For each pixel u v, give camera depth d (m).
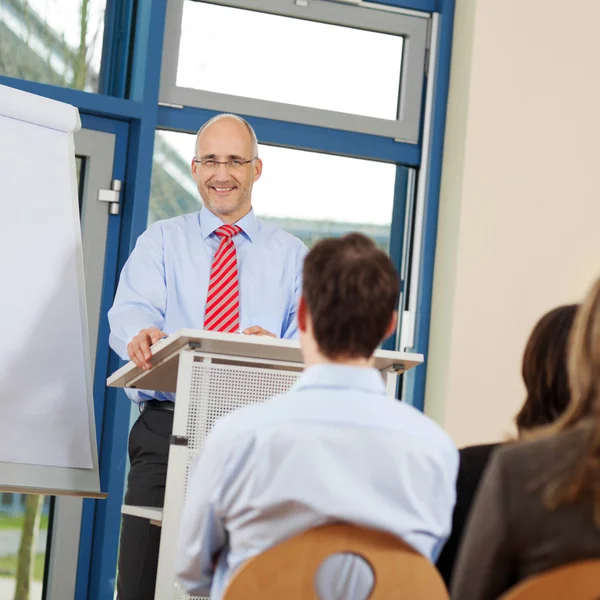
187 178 3.87
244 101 3.93
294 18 4.05
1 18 3.65
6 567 3.52
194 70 3.90
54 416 2.76
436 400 3.92
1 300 2.75
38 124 2.92
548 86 4.03
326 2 4.05
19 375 2.73
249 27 3.99
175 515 1.97
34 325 2.78
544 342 1.61
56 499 3.57
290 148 4.04
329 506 1.38
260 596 1.29
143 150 3.69
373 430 1.43
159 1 3.75
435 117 4.10
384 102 4.14
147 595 2.67
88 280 3.68
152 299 2.87
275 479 1.40
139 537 2.68
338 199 4.07
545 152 4.00
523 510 1.26
